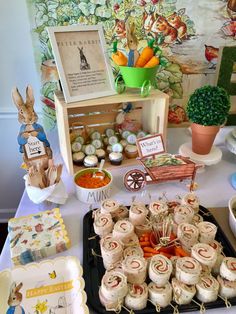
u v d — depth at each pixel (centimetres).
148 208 68
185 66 104
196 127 82
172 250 59
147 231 63
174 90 108
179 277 50
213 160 85
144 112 100
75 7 94
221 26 99
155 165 80
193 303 49
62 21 96
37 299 50
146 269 51
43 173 73
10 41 103
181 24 98
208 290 48
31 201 77
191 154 88
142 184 80
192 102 82
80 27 83
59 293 51
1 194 140
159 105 88
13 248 58
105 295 47
